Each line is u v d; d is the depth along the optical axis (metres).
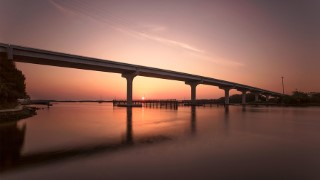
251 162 17.19
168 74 130.00
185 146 23.00
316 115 67.50
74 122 47.00
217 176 14.19
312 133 32.12
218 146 22.97
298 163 16.94
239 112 83.44
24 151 20.89
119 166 16.22
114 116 64.44
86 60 93.88
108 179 13.65
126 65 110.88
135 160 17.77
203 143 24.55
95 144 24.12
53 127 38.66
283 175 14.39
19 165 16.47
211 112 83.25
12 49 74.50
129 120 51.84
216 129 36.09
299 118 57.22
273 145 23.48
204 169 15.51
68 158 18.44
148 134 31.02
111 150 21.28
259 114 72.25
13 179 13.67
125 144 24.12
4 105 68.38
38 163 16.98
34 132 32.84
